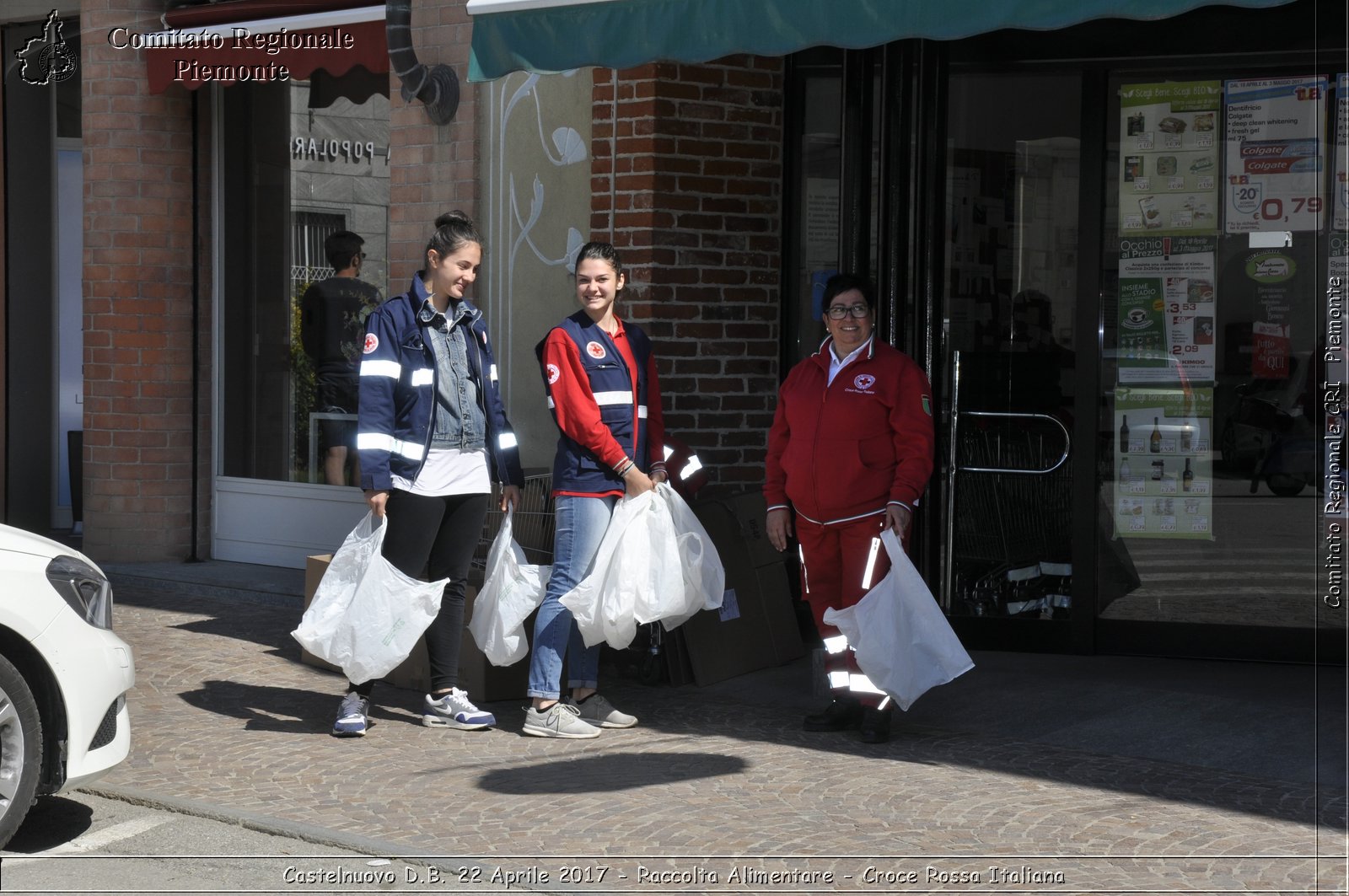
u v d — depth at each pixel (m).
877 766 6.59
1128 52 8.41
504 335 9.42
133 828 5.91
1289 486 8.40
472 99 9.48
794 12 6.51
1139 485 8.60
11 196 13.21
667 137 8.68
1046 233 8.62
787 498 7.36
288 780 6.45
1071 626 8.66
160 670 8.47
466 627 7.92
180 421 11.84
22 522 13.42
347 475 11.38
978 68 8.62
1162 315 8.55
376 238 11.05
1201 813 5.91
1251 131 8.37
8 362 13.28
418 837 5.70
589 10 7.04
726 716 7.53
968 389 8.75
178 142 11.67
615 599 6.93
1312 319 8.34
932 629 6.70
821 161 9.02
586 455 7.11
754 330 9.03
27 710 5.47
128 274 11.62
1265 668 8.34
